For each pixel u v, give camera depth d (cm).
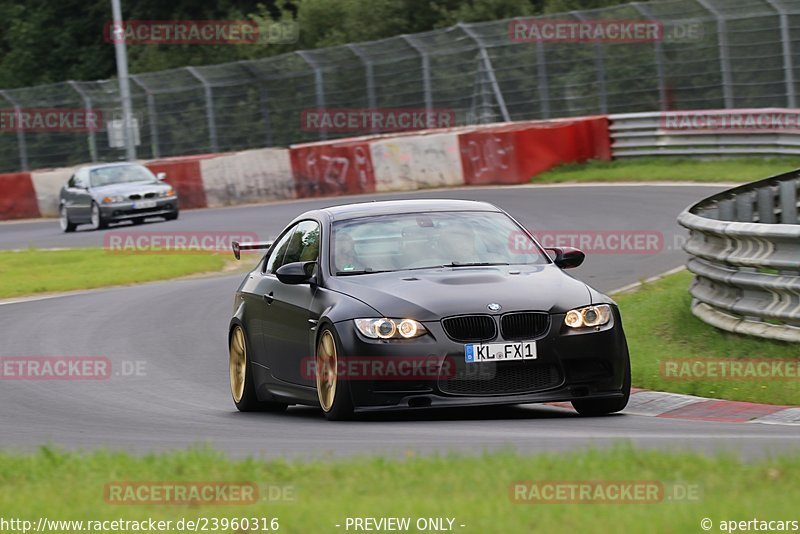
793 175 4816
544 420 2730
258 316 3222
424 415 2859
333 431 2588
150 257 7881
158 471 1972
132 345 4569
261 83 12462
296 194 11312
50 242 9638
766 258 3397
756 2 9981
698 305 3931
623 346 2770
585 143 10594
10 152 13062
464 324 2670
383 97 11981
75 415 3192
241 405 3278
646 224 6869
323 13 16475
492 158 10344
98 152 12888
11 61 19138
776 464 1753
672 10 10488
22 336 4897
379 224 3081
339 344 2705
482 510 1524
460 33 11638
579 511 1503
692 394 3055
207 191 11462
